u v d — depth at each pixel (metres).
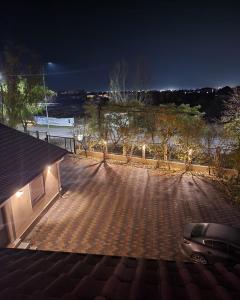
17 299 2.98
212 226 10.40
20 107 26.72
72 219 13.20
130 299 2.95
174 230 12.29
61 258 5.08
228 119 20.30
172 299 2.99
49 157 13.53
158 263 4.72
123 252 10.66
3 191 9.48
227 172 18.53
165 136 20.38
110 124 22.42
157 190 16.77
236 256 9.16
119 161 22.09
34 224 12.62
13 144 13.26
